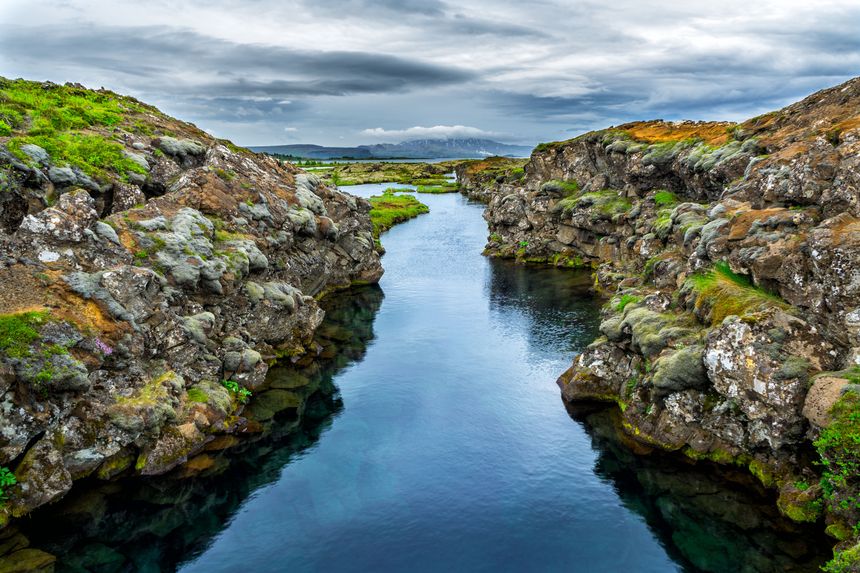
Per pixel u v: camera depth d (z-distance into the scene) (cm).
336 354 5262
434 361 5106
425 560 2627
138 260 3775
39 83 6475
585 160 9512
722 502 2983
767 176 4225
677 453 3419
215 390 3766
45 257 3247
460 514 2973
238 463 3425
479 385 4584
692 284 3872
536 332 5831
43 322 2883
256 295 4566
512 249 9700
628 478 3262
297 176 7206
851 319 2892
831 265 3014
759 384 2939
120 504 2956
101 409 3022
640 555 2656
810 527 2705
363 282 7894
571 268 8725
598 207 8119
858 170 3384
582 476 3306
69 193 3597
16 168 3828
